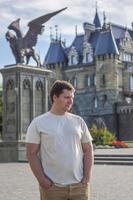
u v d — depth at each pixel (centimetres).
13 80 3988
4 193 1808
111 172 2819
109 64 10856
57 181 655
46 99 4131
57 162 656
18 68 3944
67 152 660
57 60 11894
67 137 667
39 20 4141
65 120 680
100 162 3753
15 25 4109
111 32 11025
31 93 4025
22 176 2588
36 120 680
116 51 10844
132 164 3600
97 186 2005
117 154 4069
